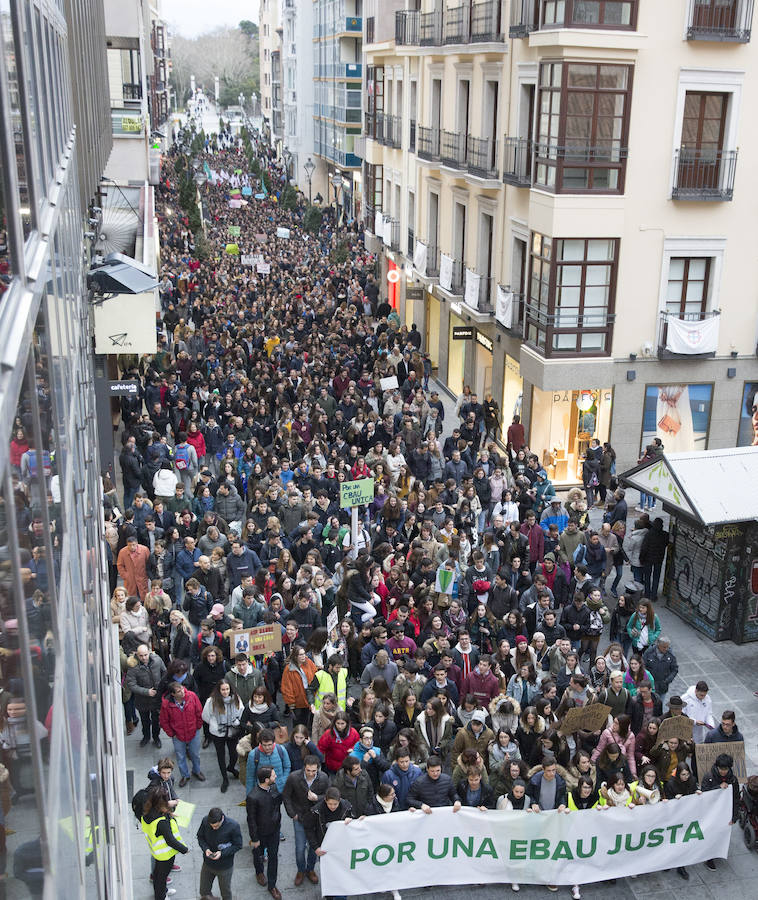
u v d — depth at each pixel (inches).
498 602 588.7
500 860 416.8
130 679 483.5
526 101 999.0
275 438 852.6
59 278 187.0
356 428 900.0
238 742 444.1
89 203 706.8
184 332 1246.9
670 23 874.8
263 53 5693.9
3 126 102.5
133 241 1256.2
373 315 1603.1
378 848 402.9
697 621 674.2
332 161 2819.9
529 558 663.8
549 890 426.9
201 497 719.1
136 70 1499.8
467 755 422.9
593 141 883.4
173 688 458.9
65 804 118.3
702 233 930.7
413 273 1428.4
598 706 457.1
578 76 864.3
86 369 406.9
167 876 391.9
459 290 1229.1
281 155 4323.3
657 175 908.6
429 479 847.1
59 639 124.6
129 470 765.3
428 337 1451.8
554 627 531.8
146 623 508.1
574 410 960.9
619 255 915.4
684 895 429.1
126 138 1450.5
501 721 465.1
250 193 3159.5
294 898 414.6
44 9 193.8
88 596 234.7
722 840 438.6
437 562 629.9
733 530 642.2
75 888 124.6
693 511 636.1
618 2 858.8
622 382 952.3
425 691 476.4
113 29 1438.2
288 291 1612.9
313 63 3203.7
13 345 94.3
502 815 410.6
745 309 964.0
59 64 272.5
